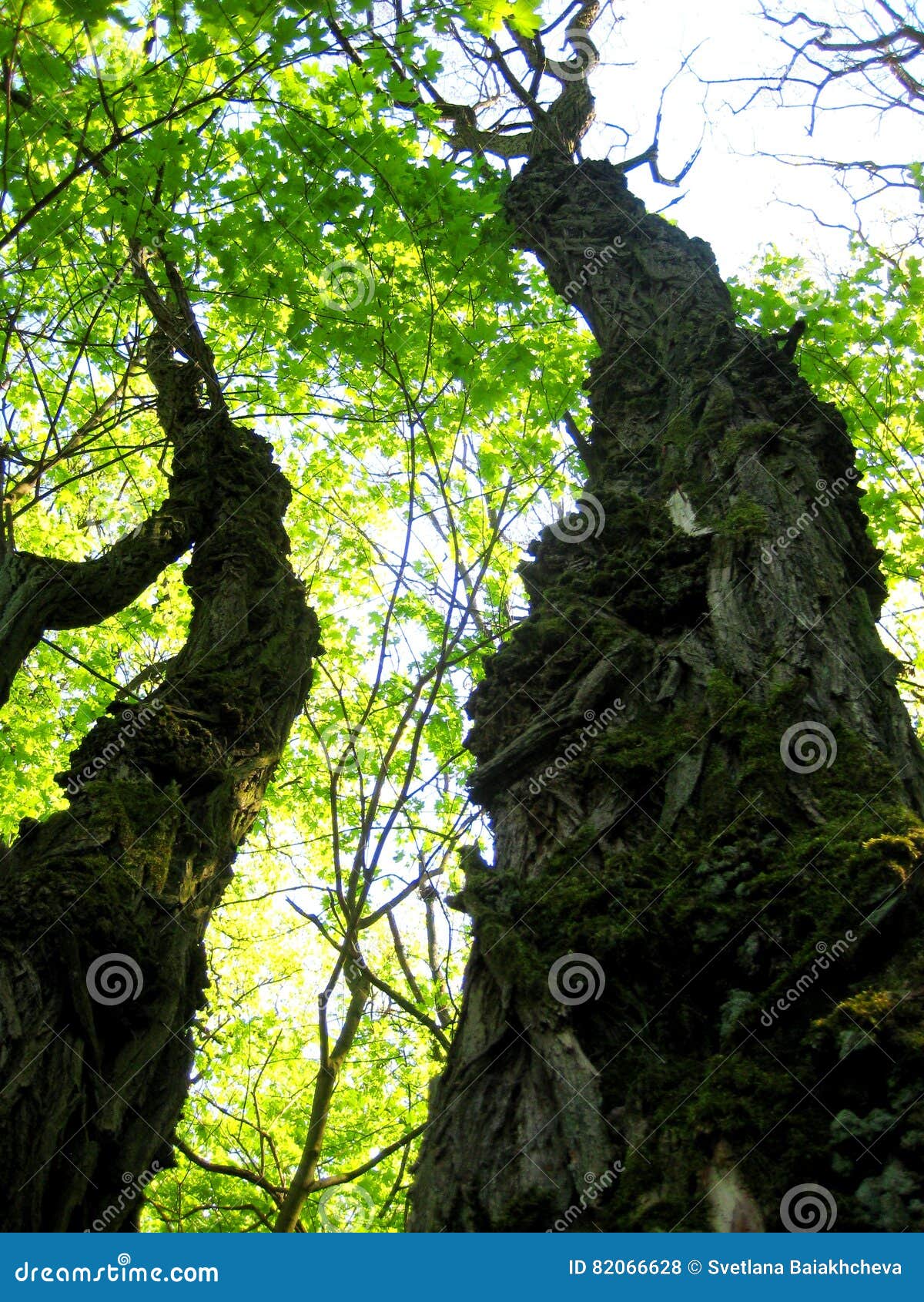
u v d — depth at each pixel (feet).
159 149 21.94
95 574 18.99
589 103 31.83
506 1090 9.76
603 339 23.66
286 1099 34.91
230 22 17.03
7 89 16.60
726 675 13.14
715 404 18.44
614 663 13.93
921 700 26.58
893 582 32.22
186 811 14.76
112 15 15.93
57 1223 10.39
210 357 24.67
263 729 17.06
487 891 11.68
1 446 21.12
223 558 19.99
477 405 24.62
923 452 30.89
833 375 29.84
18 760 30.14
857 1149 8.09
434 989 34.32
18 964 11.48
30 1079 10.65
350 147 23.08
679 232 25.62
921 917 9.57
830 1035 8.77
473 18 17.38
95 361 28.43
